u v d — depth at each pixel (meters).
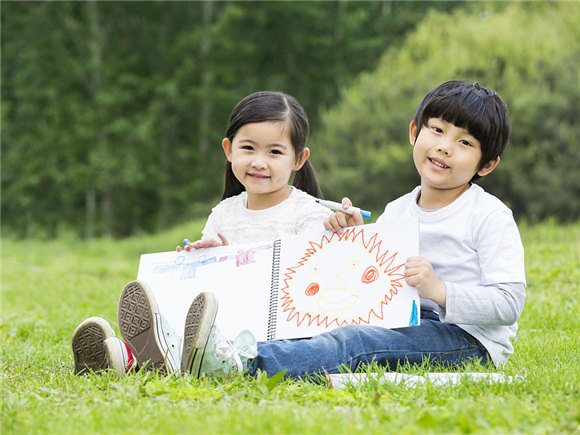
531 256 7.59
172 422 2.23
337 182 16.39
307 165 3.93
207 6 22.12
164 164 22.31
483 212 3.13
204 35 21.39
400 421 2.22
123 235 23.11
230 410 2.33
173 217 22.27
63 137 21.39
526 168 14.94
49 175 21.78
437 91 3.23
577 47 16.06
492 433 2.10
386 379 2.70
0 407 2.43
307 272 3.29
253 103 3.49
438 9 23.75
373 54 23.44
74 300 6.46
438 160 3.16
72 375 3.01
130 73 21.72
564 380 2.69
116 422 2.26
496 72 15.70
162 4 21.88
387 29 23.94
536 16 17.95
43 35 22.05
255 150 3.47
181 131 22.94
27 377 3.10
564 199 14.55
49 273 9.34
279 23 22.77
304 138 3.61
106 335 3.01
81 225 22.06
